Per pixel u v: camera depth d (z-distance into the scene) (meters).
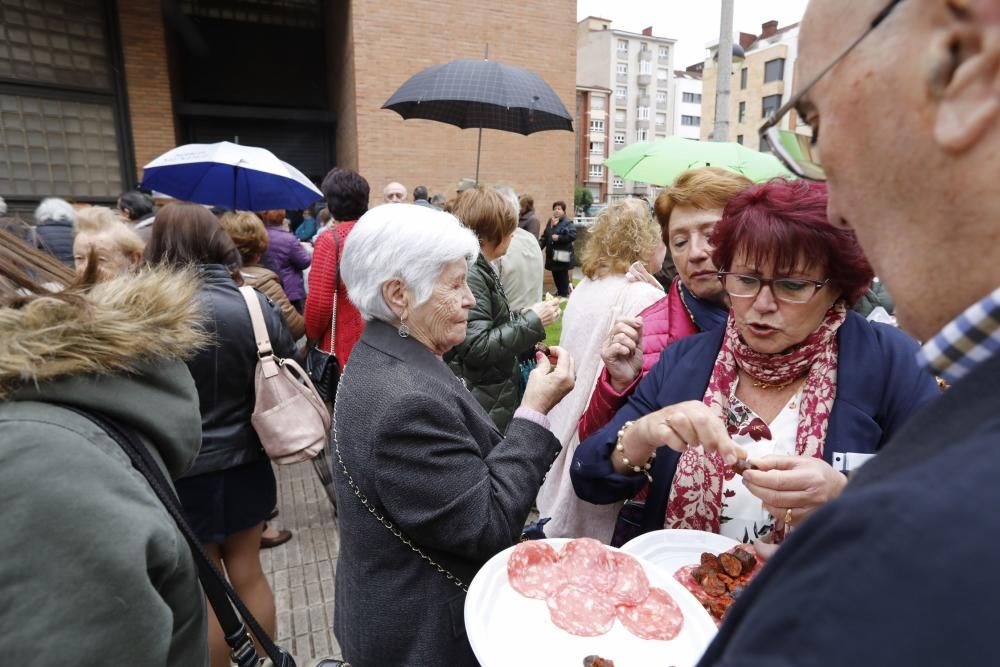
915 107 0.36
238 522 1.88
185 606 0.73
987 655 0.23
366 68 8.84
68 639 0.55
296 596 2.59
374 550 1.18
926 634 0.24
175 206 1.95
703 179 1.50
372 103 8.95
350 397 1.19
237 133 10.80
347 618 1.25
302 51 11.42
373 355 1.23
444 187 9.66
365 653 1.21
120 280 0.77
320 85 11.63
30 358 0.60
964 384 0.33
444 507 1.10
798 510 0.93
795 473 0.90
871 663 0.25
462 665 1.20
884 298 2.85
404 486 1.10
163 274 0.81
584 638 0.91
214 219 1.98
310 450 1.91
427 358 1.25
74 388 0.64
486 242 2.44
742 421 1.15
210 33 10.65
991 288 0.35
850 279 1.01
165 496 0.73
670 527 1.19
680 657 0.88
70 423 0.62
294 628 2.40
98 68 8.36
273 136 11.12
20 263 0.71
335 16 10.16
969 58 0.33
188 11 10.33
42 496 0.56
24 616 0.54
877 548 0.27
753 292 1.04
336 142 11.27
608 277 2.08
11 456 0.56
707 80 34.31
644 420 1.11
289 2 11.11
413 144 9.33
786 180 1.11
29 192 7.91
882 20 0.37
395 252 1.21
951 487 0.27
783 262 1.00
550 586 0.99
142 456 0.70
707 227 1.50
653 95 69.06
